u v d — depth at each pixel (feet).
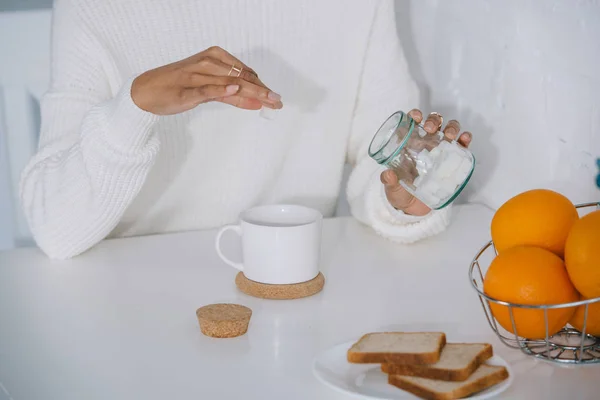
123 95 4.18
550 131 4.78
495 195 5.25
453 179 4.00
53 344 3.72
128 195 4.47
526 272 3.46
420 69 5.81
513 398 3.38
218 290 4.15
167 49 4.99
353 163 5.64
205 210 5.28
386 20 5.36
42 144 4.73
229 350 3.68
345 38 5.30
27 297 4.09
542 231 3.58
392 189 4.53
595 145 4.52
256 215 4.21
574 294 3.50
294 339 3.75
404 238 4.66
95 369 3.56
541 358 3.51
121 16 4.87
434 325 3.85
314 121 5.39
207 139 5.13
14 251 4.61
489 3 5.08
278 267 4.06
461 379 3.34
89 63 4.78
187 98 4.04
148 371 3.54
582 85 4.54
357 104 5.53
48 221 4.49
